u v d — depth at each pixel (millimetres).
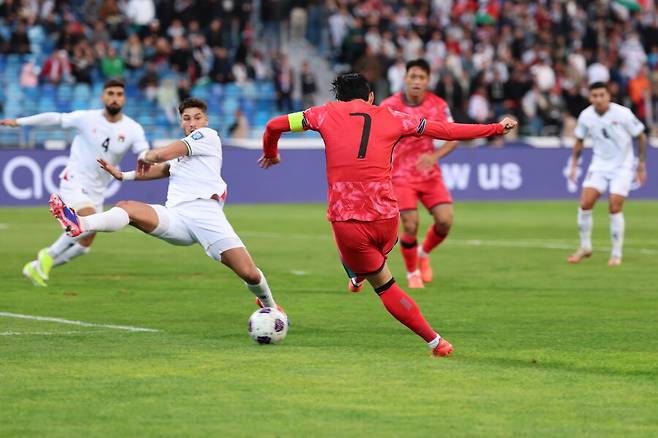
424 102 29000
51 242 40750
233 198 61531
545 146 67312
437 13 78000
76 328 22156
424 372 17891
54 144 60625
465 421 14750
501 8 80250
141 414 14984
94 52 65562
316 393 16312
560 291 28516
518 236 44938
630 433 14203
